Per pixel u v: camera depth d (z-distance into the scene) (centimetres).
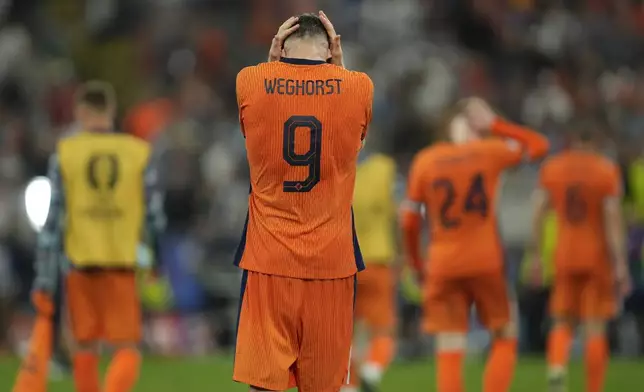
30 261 4234
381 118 5441
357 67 6000
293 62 1620
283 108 1591
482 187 2472
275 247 1594
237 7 6588
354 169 1634
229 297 4316
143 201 2475
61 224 2430
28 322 4172
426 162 2517
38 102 5638
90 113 2481
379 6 6556
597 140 3109
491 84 5997
